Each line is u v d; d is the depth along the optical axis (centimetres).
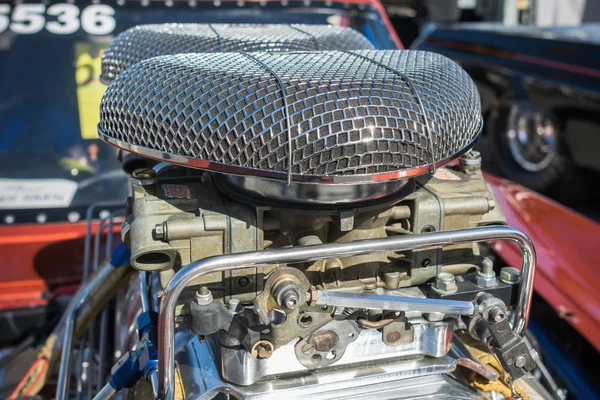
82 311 184
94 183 259
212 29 176
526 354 124
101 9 273
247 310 118
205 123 106
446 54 568
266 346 115
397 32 749
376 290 128
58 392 159
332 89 105
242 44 160
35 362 185
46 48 268
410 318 128
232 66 116
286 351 121
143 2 278
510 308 150
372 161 103
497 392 148
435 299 123
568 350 218
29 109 263
